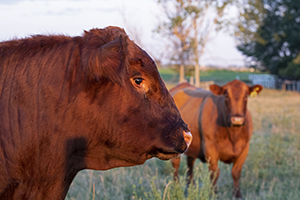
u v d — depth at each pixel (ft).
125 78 5.88
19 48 6.22
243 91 16.31
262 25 122.62
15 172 5.87
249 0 121.19
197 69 82.69
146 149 6.16
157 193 11.71
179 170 20.24
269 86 131.85
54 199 6.12
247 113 17.40
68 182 6.31
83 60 5.82
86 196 14.49
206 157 17.16
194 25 79.25
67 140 5.97
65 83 5.95
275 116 37.86
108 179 17.31
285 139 27.25
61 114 5.91
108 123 5.97
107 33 6.19
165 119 6.23
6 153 5.82
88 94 5.88
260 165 20.08
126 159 6.34
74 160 6.23
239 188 16.79
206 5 77.87
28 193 5.99
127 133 6.02
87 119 5.93
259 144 22.84
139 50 6.13
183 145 6.36
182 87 23.24
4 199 5.90
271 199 14.87
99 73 5.41
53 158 5.96
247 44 128.57
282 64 126.41
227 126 16.29
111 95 5.89
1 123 5.83
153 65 6.14
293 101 67.05
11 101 5.88
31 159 5.91
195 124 18.38
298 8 115.44
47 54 6.14
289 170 19.22
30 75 5.98
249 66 136.15
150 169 18.76
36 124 5.87
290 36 118.01
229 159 17.13
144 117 6.04
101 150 6.19
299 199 14.98
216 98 17.70
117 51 5.47
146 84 6.03
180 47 81.20
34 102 5.89
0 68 6.06
